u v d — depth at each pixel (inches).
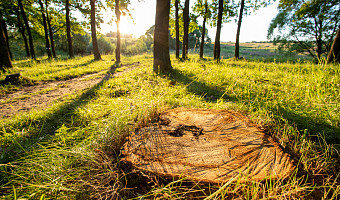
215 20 612.4
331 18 496.7
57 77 261.3
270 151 55.1
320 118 84.5
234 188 42.8
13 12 640.4
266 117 85.0
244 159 52.1
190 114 83.4
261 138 61.9
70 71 306.3
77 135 84.1
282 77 183.2
